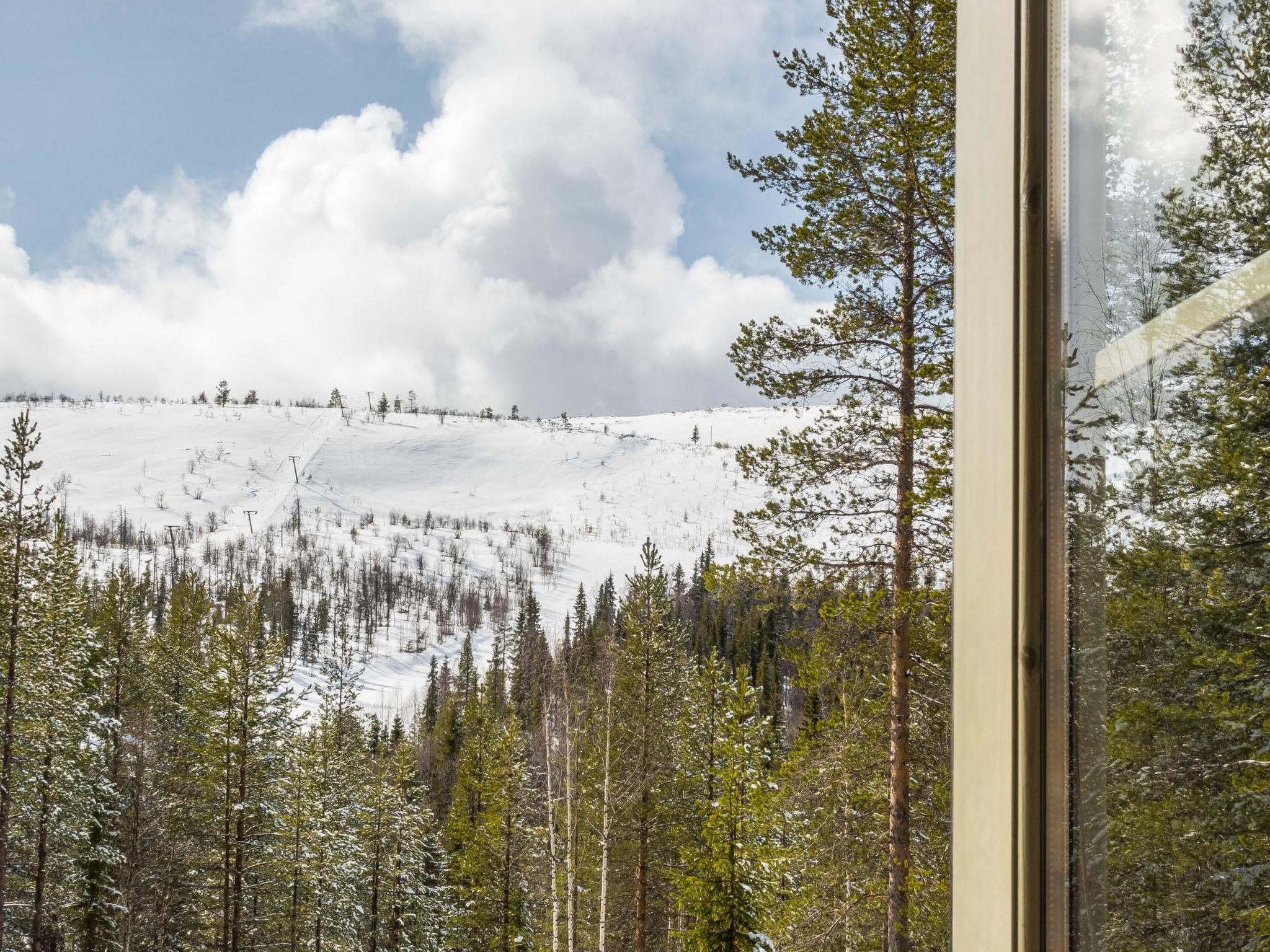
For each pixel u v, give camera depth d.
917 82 6.55
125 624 26.12
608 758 15.56
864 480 7.03
